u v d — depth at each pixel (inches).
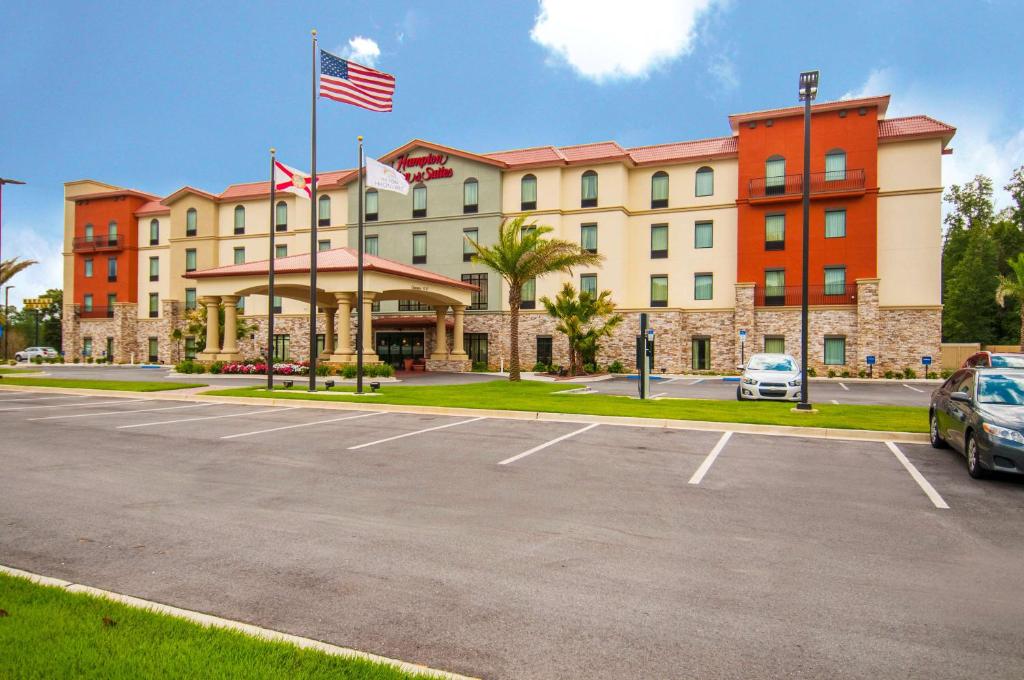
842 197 1416.1
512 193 1670.8
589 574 213.0
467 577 209.0
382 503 302.8
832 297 1423.5
